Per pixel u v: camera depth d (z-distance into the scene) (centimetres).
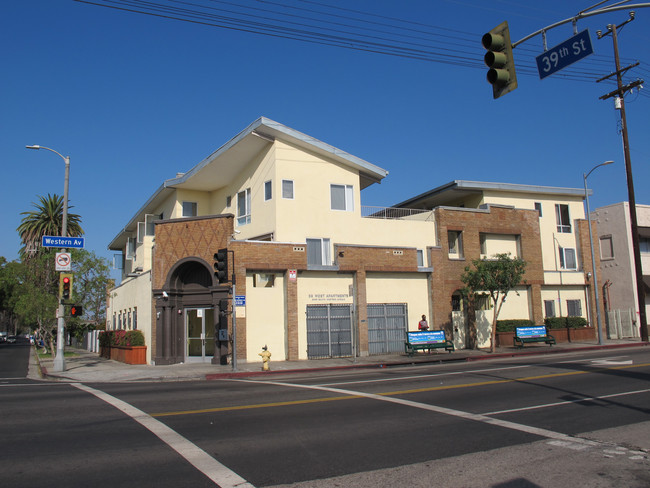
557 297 3306
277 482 634
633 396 1192
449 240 2980
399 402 1166
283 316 2411
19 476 659
